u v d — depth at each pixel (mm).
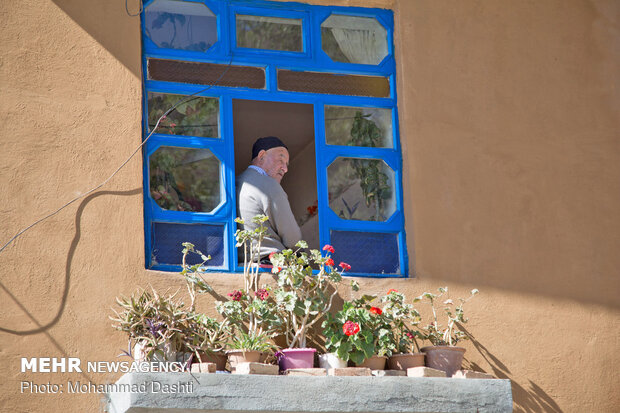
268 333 6148
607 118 7340
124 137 6242
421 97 6941
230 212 6457
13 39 6168
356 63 6973
